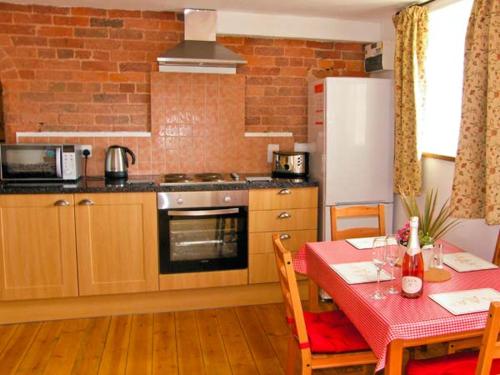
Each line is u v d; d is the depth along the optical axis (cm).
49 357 291
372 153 376
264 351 300
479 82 267
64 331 327
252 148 420
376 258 210
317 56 426
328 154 368
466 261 238
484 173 275
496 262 257
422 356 291
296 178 395
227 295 372
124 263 347
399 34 351
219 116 411
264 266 371
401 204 381
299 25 405
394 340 176
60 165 354
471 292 199
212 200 354
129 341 312
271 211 367
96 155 395
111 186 338
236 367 281
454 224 322
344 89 366
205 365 283
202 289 367
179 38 397
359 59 434
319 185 382
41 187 332
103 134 393
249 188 360
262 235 368
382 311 182
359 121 371
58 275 340
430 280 212
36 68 381
